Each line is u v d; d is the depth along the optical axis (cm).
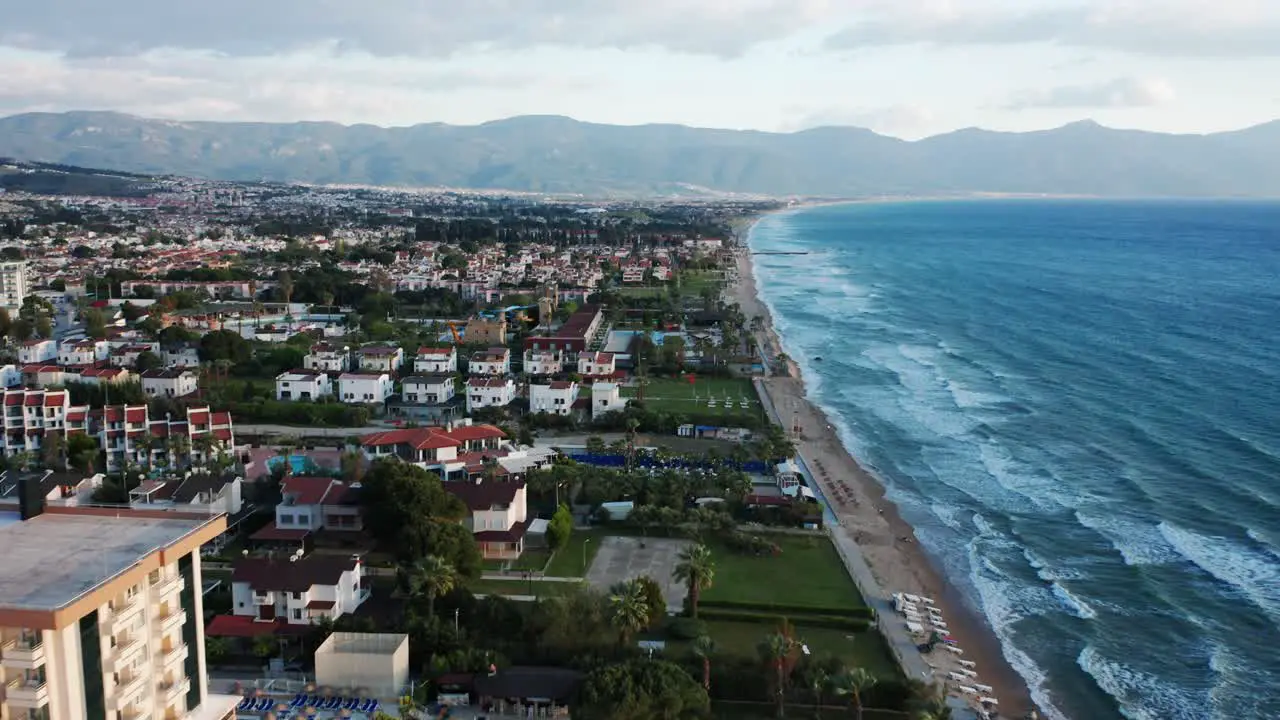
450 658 10612
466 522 14538
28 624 6188
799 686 10362
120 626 7006
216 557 13988
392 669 10262
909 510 17038
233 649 11375
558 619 11062
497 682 10181
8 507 8244
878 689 10275
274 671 10812
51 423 18725
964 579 14188
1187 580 14188
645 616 11069
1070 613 13150
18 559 7131
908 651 11819
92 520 7981
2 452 18750
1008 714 10638
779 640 10219
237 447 19175
